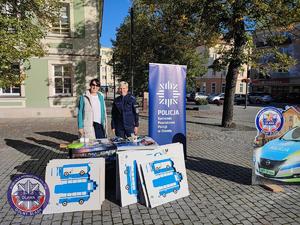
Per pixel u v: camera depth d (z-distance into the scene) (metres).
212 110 25.56
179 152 5.25
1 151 8.31
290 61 12.62
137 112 6.42
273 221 4.23
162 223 4.14
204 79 62.12
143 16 20.98
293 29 13.07
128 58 26.05
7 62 9.18
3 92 15.93
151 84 6.66
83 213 4.44
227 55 12.62
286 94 41.16
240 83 57.00
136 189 4.82
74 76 16.59
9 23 8.91
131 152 4.85
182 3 12.91
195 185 5.64
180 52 21.30
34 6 10.31
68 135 10.94
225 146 9.33
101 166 4.67
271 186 5.46
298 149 5.57
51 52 16.06
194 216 4.36
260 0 11.23
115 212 4.47
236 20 11.49
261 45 13.22
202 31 13.43
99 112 6.37
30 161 7.23
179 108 6.94
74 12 16.22
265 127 5.63
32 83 16.05
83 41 16.52
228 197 5.07
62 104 16.59
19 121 14.76
